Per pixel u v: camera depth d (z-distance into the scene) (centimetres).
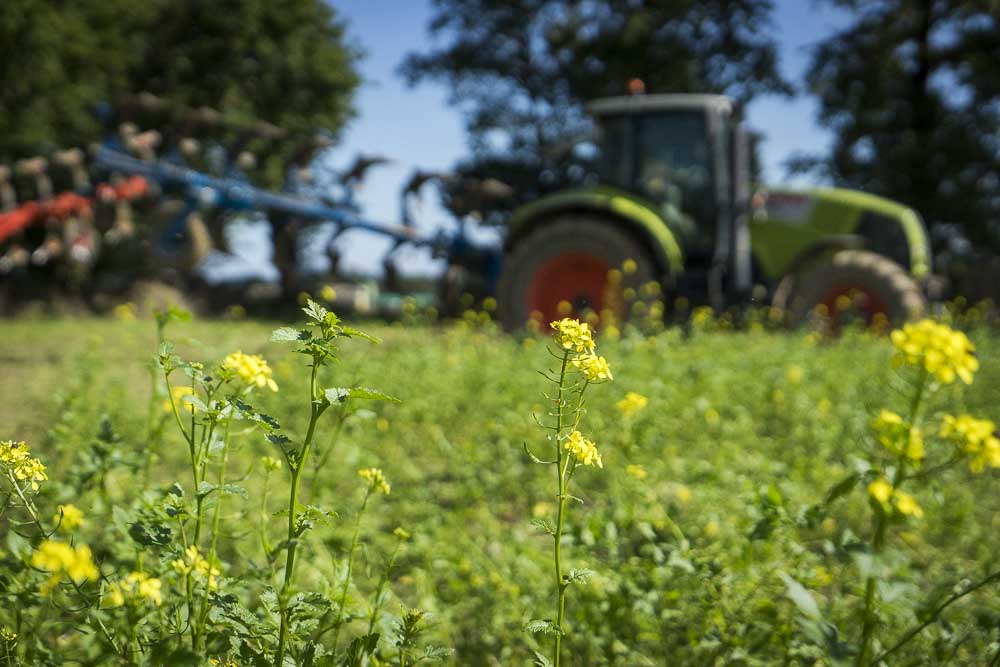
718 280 929
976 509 374
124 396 522
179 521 170
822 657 199
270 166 1655
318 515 164
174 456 406
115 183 924
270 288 1850
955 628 210
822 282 930
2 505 193
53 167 916
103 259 1795
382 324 1182
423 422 526
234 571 253
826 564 301
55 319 1555
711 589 230
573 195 943
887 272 887
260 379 156
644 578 252
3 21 1689
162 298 1791
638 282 906
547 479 419
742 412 528
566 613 245
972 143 2127
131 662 152
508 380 598
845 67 2219
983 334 859
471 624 264
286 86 2230
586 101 2209
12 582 175
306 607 163
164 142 989
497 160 2220
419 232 1066
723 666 220
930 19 2202
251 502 324
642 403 290
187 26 2152
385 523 355
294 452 160
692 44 2245
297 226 1038
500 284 979
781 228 970
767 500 215
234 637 162
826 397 586
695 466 389
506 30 2314
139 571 172
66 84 1816
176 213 905
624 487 357
